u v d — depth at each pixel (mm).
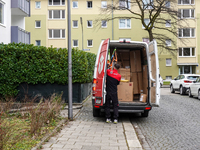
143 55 9008
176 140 5500
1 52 10469
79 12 33281
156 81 7250
